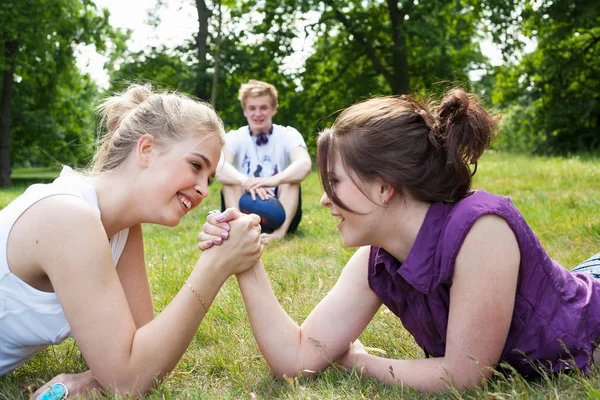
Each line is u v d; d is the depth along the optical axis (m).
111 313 2.04
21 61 24.06
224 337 2.88
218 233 2.22
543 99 26.16
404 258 2.09
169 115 2.16
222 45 23.77
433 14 24.14
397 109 1.99
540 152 27.64
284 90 25.78
